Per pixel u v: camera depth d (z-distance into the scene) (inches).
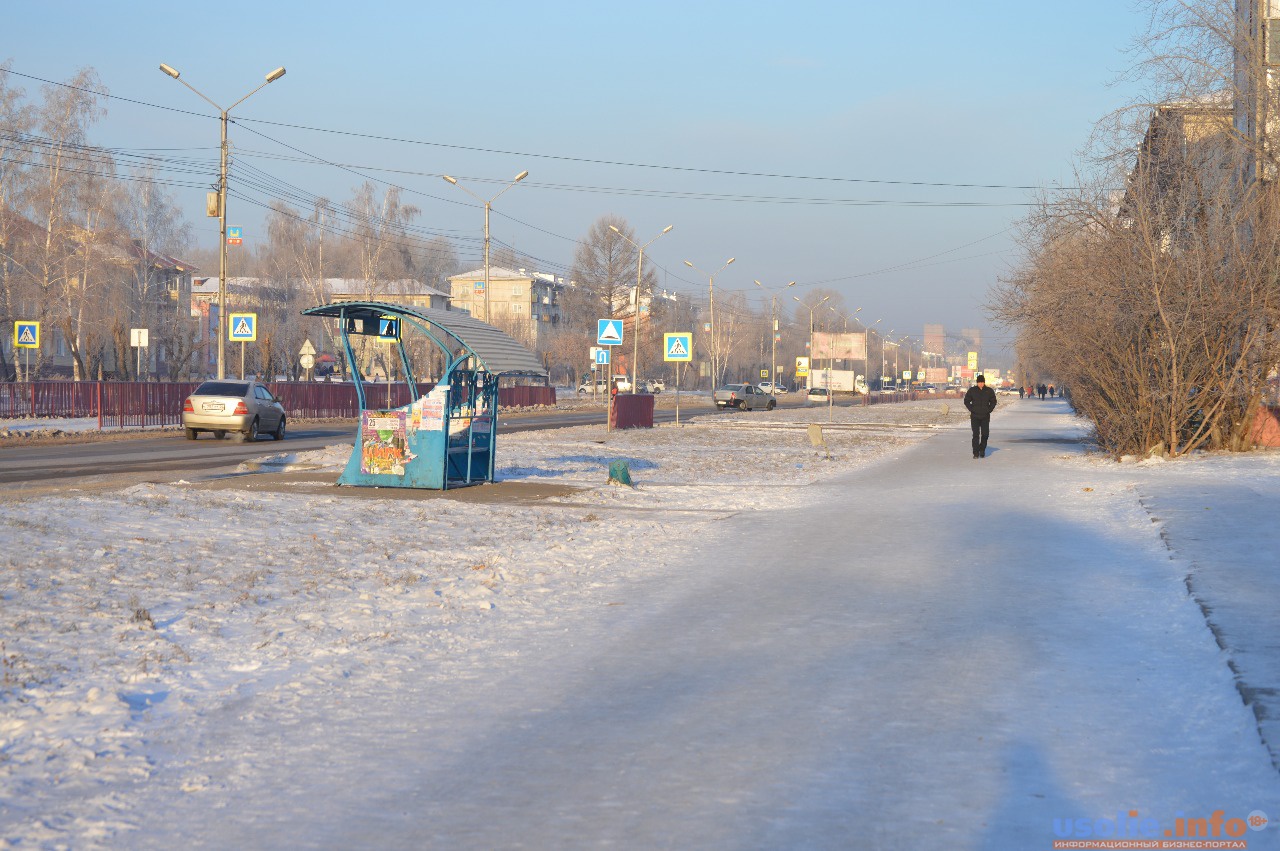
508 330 4830.2
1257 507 617.0
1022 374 6146.7
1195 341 1018.1
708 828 190.7
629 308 4778.5
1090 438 1363.2
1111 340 1053.8
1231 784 211.0
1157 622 358.6
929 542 548.4
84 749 234.4
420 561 482.3
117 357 2199.8
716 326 5826.8
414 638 343.6
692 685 288.7
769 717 258.8
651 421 1989.4
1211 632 329.7
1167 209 1025.5
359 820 196.5
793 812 198.1
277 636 337.7
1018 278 1106.1
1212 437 1079.6
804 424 2176.4
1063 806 200.8
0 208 2308.1
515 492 797.9
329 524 587.2
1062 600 399.9
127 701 270.4
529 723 256.1
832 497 791.7
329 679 294.4
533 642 341.1
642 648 332.2
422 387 2246.6
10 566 408.2
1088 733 244.8
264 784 216.1
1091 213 1048.2
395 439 799.7
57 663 293.7
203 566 441.1
